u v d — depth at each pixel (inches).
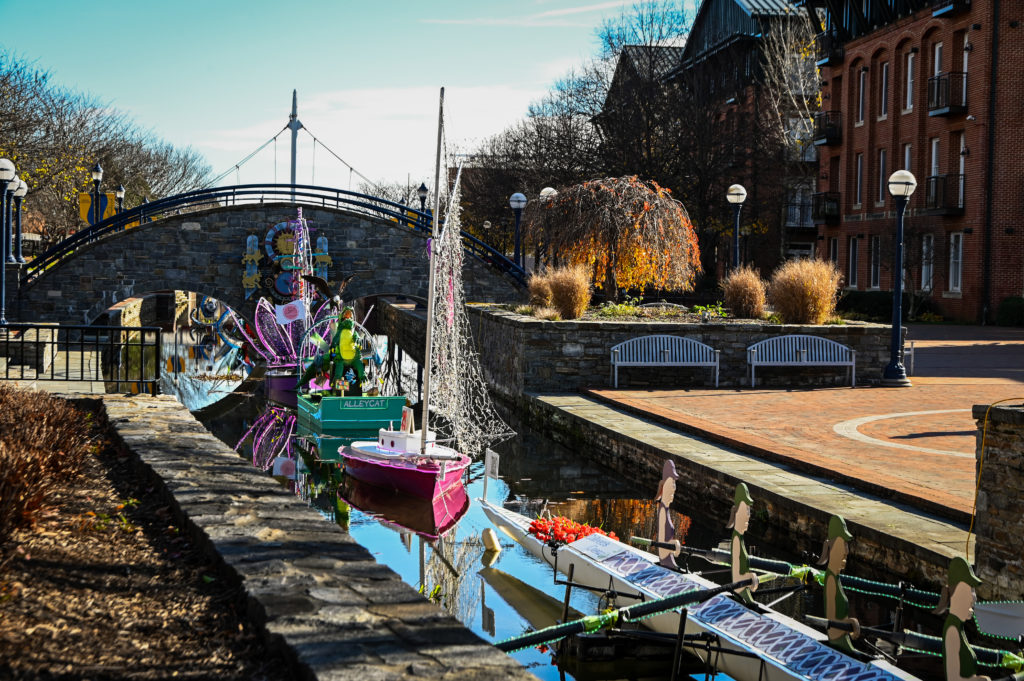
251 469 357.4
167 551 261.3
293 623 192.5
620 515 486.6
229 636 198.7
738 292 963.3
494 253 1378.0
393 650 179.6
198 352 1569.9
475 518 487.8
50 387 636.7
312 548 249.1
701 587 315.3
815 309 874.8
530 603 358.6
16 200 1268.5
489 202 2309.3
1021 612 255.0
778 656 267.1
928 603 283.4
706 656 295.4
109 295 1298.0
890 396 737.6
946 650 234.4
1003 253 1457.9
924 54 1598.2
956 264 1534.2
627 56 1916.8
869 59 1749.5
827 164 1918.1
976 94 1469.0
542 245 1289.4
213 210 1315.2
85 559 244.8
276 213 1331.2
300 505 299.7
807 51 2017.7
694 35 2262.6
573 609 351.9
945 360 989.8
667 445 539.8
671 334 824.9
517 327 839.7
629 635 309.7
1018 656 256.1
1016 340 1206.3
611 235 1170.0
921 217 1579.7
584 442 654.5
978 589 312.0
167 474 340.2
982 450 312.0
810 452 494.6
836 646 262.1
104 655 184.1
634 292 1366.9
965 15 1494.8
